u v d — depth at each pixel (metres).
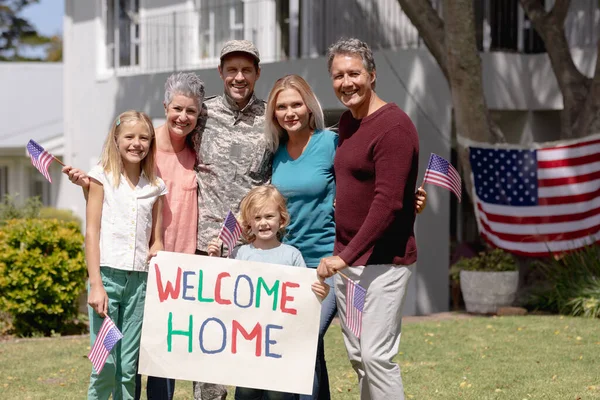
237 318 5.57
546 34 12.66
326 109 13.57
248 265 5.57
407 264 5.52
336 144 5.90
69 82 20.41
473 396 7.33
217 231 6.08
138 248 5.73
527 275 13.22
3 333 11.31
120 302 5.79
